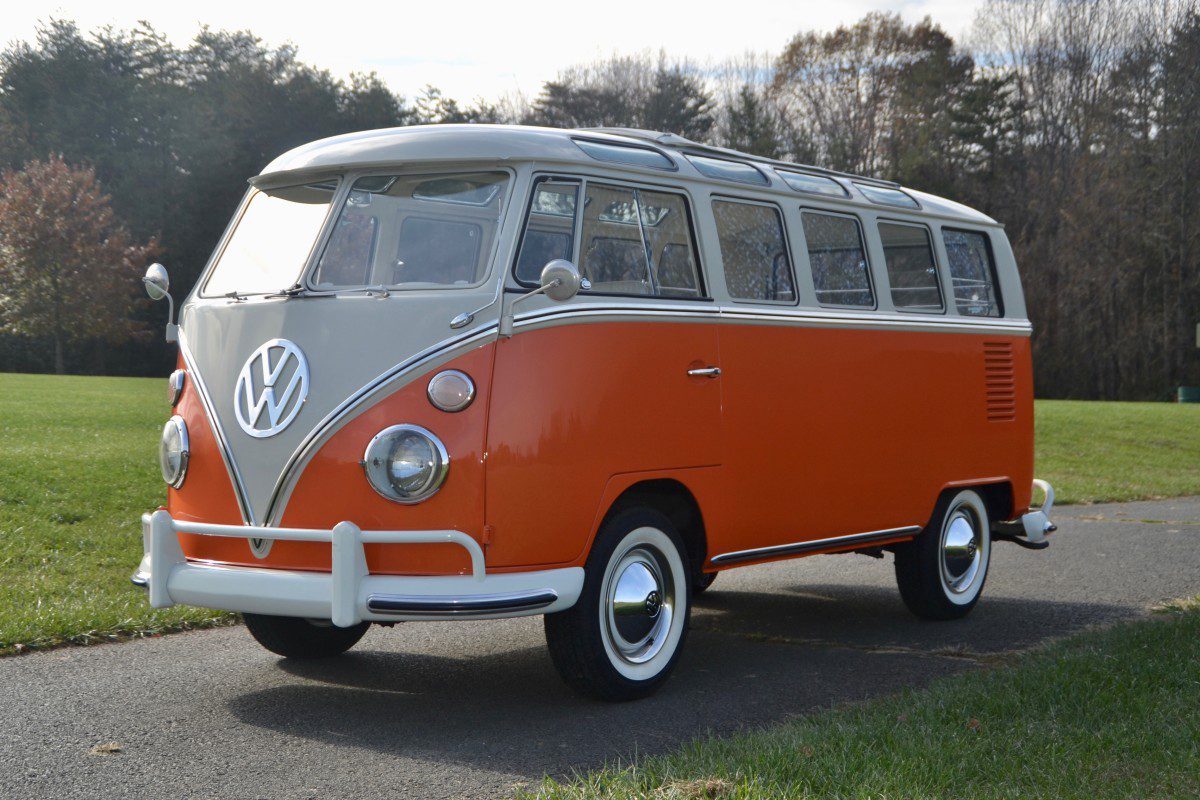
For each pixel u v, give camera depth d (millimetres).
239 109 55719
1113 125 55969
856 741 4781
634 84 69062
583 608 5680
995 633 7875
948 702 5434
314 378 5477
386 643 7398
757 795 4133
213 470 5676
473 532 5250
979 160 58750
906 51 62531
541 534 5430
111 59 59094
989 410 8641
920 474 7945
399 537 5230
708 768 4492
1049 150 57594
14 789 4559
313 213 5988
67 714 5605
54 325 50375
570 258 5730
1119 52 56562
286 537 5363
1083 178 55594
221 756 5000
